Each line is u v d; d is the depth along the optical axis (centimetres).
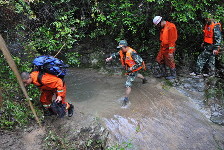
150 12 648
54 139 376
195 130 470
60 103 407
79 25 652
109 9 642
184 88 602
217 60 657
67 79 621
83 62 694
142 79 606
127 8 620
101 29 670
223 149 427
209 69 633
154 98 557
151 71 666
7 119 381
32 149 351
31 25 570
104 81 623
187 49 705
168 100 554
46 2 591
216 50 590
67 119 438
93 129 421
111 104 525
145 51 709
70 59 619
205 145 435
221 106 547
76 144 385
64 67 386
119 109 511
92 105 515
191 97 571
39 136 378
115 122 469
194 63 683
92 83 609
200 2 620
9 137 358
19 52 497
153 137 443
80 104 515
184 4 596
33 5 571
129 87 511
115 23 640
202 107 540
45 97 403
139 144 425
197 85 608
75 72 659
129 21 615
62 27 605
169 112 514
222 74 634
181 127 474
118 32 687
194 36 696
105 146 409
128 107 520
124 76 652
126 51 496
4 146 340
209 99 566
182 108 530
